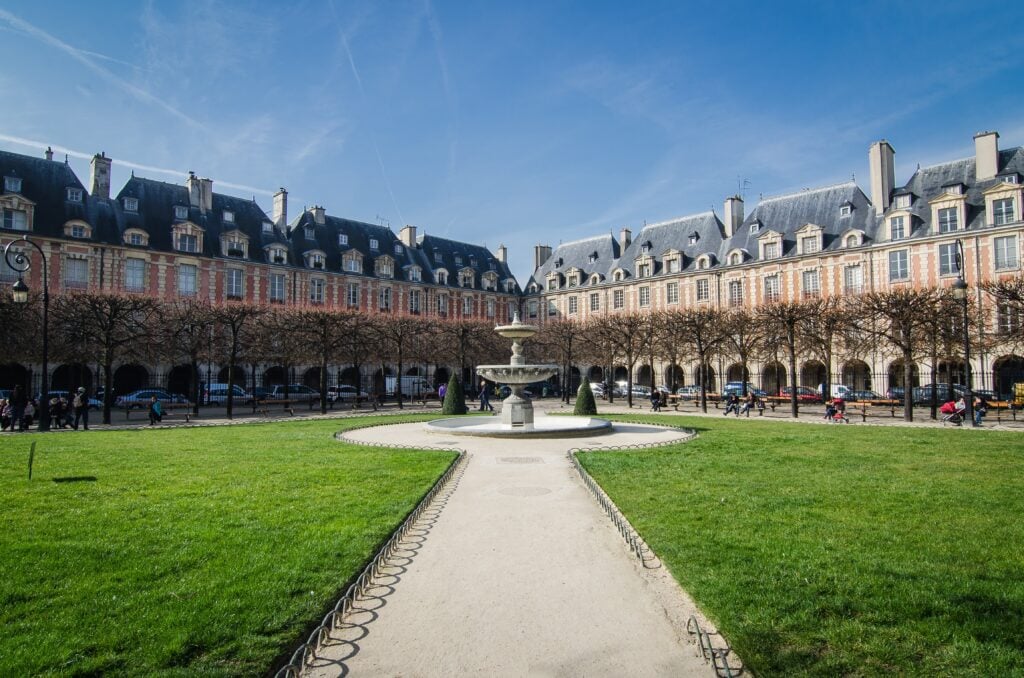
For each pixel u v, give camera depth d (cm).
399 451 1522
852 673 436
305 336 3550
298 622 514
